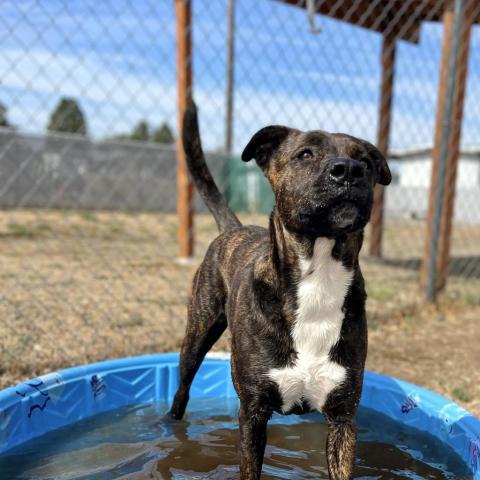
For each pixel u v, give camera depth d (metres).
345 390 0.61
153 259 1.93
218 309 0.79
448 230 1.46
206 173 0.89
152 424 0.81
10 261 1.82
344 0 1.55
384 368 1.00
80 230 2.79
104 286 1.47
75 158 3.99
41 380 0.76
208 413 0.86
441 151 1.33
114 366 0.86
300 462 0.70
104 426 0.79
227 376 0.94
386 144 2.00
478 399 0.88
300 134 0.64
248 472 0.60
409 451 0.74
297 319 0.60
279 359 0.60
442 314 1.32
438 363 1.03
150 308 1.26
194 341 0.80
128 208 4.25
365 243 2.68
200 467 0.68
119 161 4.19
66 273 1.64
